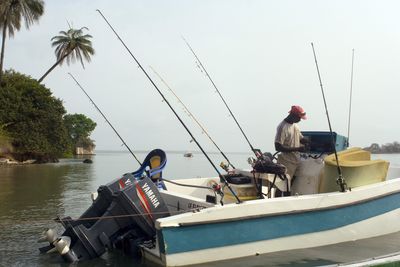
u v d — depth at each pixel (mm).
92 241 4684
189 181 6848
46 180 15383
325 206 5074
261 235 4695
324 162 5605
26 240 5629
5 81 35094
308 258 4605
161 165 6129
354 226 5324
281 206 4801
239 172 6172
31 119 34375
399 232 5801
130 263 4547
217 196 5527
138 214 4734
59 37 37719
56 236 4801
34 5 32656
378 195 5559
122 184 5035
